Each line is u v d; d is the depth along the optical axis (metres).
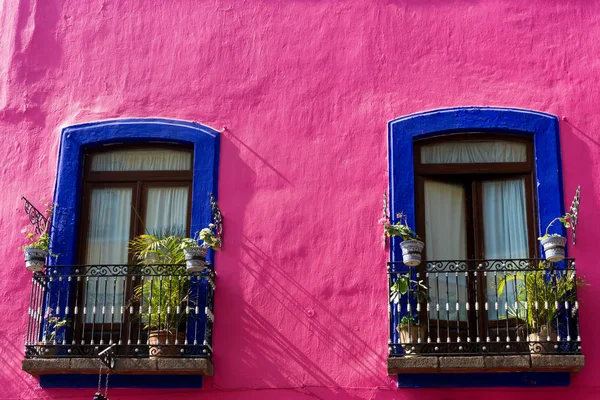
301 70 10.68
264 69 10.72
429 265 9.67
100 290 10.14
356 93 10.54
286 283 9.93
